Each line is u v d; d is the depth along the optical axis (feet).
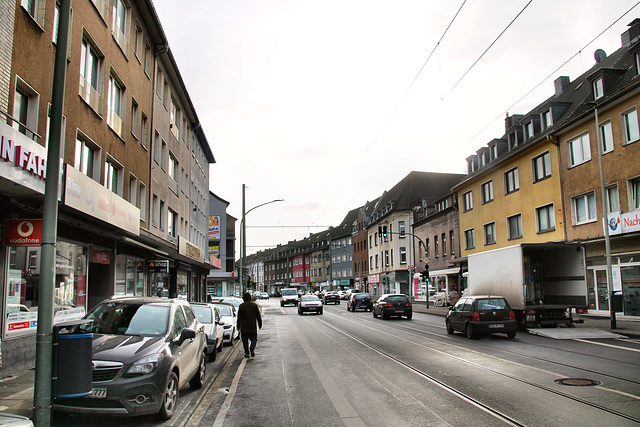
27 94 36.24
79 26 45.96
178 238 84.58
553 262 66.23
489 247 108.47
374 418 20.81
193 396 26.40
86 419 21.21
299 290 364.17
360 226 265.13
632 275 65.10
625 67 77.36
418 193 206.59
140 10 65.92
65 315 42.19
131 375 19.93
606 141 70.33
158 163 77.51
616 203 68.69
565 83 107.86
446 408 22.16
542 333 54.19
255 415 22.02
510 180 99.86
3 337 31.07
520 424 19.24
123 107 60.18
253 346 42.22
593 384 26.40
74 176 37.27
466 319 54.95
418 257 168.04
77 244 45.50
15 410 22.26
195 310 44.42
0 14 31.04
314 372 33.32
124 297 27.12
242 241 111.04
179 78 88.12
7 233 31.48
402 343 50.03
